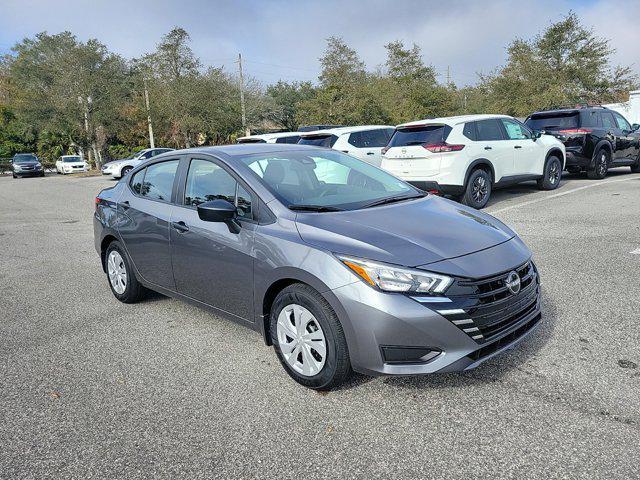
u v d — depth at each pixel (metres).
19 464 2.60
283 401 3.09
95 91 37.00
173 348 3.95
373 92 36.28
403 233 3.14
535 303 3.32
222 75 39.81
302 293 3.09
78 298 5.37
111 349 3.98
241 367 3.57
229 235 3.60
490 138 9.45
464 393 3.06
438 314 2.77
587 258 5.71
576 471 2.34
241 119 42.62
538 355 3.47
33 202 15.88
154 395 3.24
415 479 2.36
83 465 2.58
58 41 40.69
